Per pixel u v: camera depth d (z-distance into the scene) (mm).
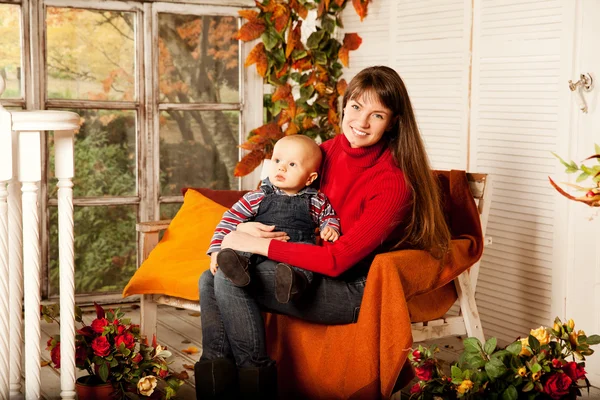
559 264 2967
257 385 2309
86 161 3848
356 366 2312
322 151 2664
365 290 2322
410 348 2256
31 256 2229
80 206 3852
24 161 2189
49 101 3738
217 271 2408
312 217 2545
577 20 2846
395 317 2275
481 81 3260
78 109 3803
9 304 2307
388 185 2426
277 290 2281
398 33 3666
